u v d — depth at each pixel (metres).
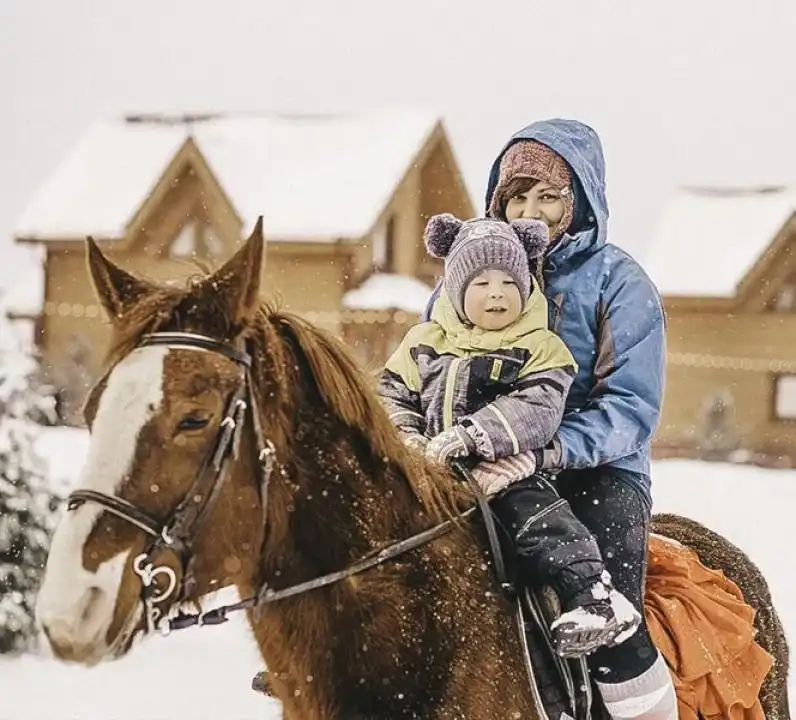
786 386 32.84
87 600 2.53
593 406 3.53
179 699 7.14
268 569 2.96
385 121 27.86
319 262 25.56
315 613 3.00
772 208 32.41
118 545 2.57
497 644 3.16
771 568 10.98
